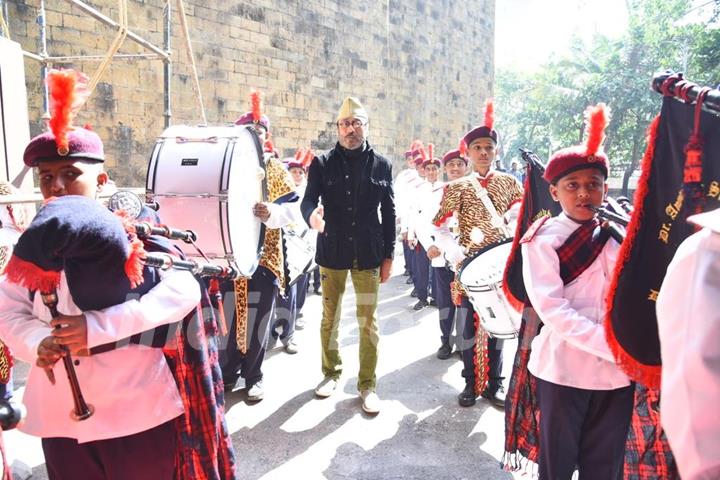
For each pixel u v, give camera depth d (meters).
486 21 16.70
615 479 1.92
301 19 10.62
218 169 2.56
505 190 3.38
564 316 1.77
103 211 1.34
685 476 0.81
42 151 1.44
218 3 9.03
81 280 1.38
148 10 7.95
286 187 3.53
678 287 0.87
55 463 1.56
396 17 13.27
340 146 3.28
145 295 1.50
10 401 1.28
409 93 13.87
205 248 2.59
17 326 1.48
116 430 1.49
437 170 6.08
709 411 0.78
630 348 1.45
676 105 1.31
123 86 7.78
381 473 2.55
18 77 4.02
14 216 2.82
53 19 7.00
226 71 9.28
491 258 2.76
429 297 6.16
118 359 1.51
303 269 4.12
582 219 1.91
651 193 1.39
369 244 3.25
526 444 2.24
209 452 1.70
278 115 10.33
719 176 1.21
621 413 1.87
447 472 2.56
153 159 2.65
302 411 3.22
